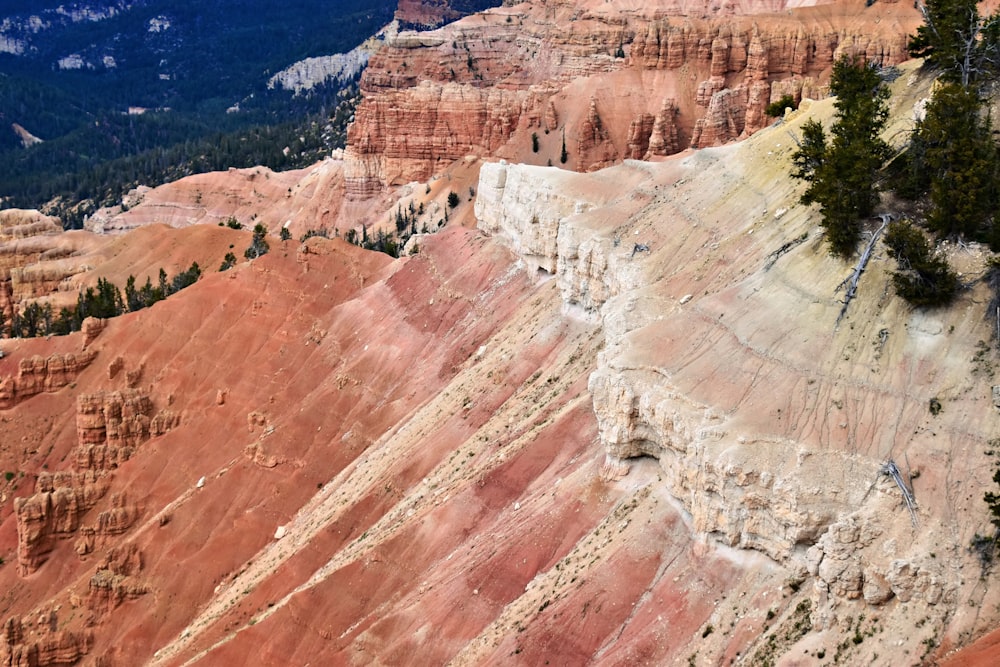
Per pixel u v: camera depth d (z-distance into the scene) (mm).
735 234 104250
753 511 80375
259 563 130000
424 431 129875
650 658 82000
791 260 91688
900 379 79500
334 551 119938
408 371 147875
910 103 100375
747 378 85250
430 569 105438
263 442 144125
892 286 83438
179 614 130000
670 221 114500
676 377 89062
